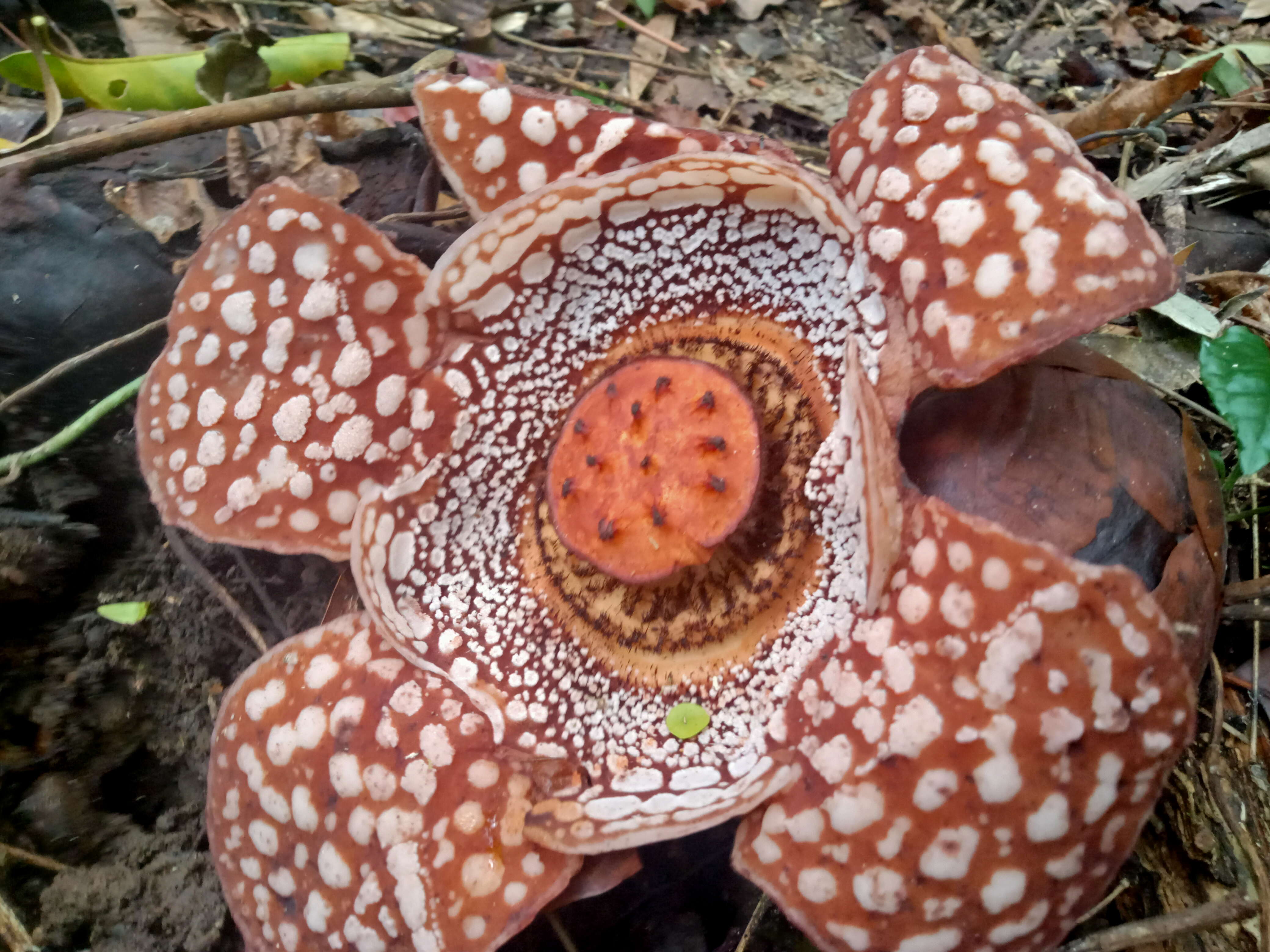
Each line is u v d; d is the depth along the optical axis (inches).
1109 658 6.5
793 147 14.0
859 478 7.4
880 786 6.8
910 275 7.3
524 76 14.4
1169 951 8.3
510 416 9.0
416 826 7.6
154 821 10.1
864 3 17.2
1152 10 17.8
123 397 9.9
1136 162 13.6
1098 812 6.6
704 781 7.8
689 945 9.0
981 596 6.7
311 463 8.5
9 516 9.5
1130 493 7.3
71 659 9.9
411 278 8.4
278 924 8.0
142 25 13.6
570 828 7.4
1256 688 9.2
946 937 6.7
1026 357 6.8
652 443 8.4
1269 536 10.1
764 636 8.3
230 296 8.4
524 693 8.5
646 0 16.1
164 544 10.6
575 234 8.4
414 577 8.8
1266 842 8.6
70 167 10.1
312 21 14.8
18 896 9.2
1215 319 10.6
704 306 8.9
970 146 7.2
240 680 8.4
